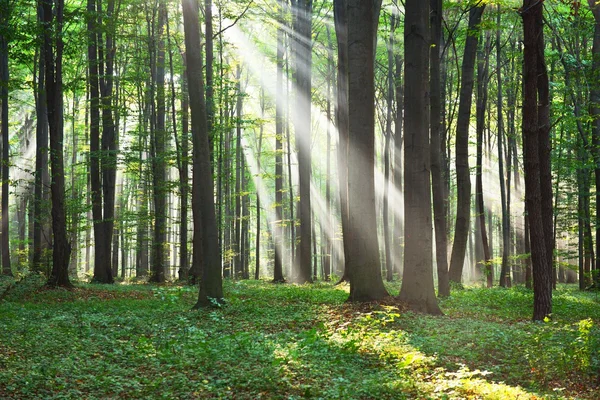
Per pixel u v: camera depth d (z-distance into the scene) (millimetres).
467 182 25578
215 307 16609
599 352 9625
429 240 15648
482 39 31250
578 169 28750
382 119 43750
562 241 46156
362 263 16000
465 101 25328
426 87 15594
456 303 18375
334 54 40125
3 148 31469
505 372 9188
